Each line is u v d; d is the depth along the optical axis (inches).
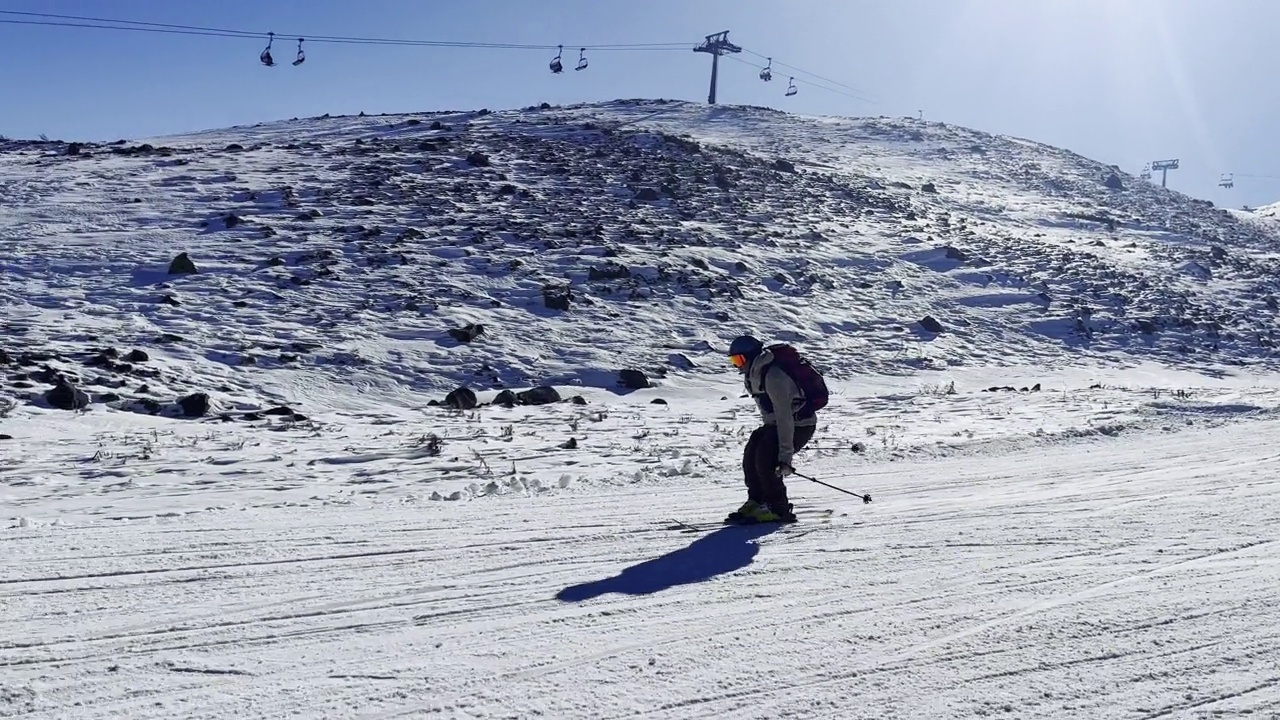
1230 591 202.2
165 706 140.6
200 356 811.4
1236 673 155.4
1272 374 1171.9
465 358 887.7
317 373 805.9
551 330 999.6
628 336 1010.1
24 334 806.5
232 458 441.1
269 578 214.1
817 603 197.9
